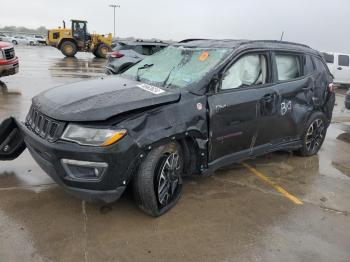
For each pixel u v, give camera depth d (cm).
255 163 514
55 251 289
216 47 422
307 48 524
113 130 301
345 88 1688
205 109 364
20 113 721
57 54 3073
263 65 439
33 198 369
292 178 469
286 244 321
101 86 378
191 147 373
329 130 765
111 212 351
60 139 306
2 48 1040
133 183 330
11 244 294
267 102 432
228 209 374
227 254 301
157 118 325
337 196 426
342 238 337
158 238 316
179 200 383
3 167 441
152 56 479
